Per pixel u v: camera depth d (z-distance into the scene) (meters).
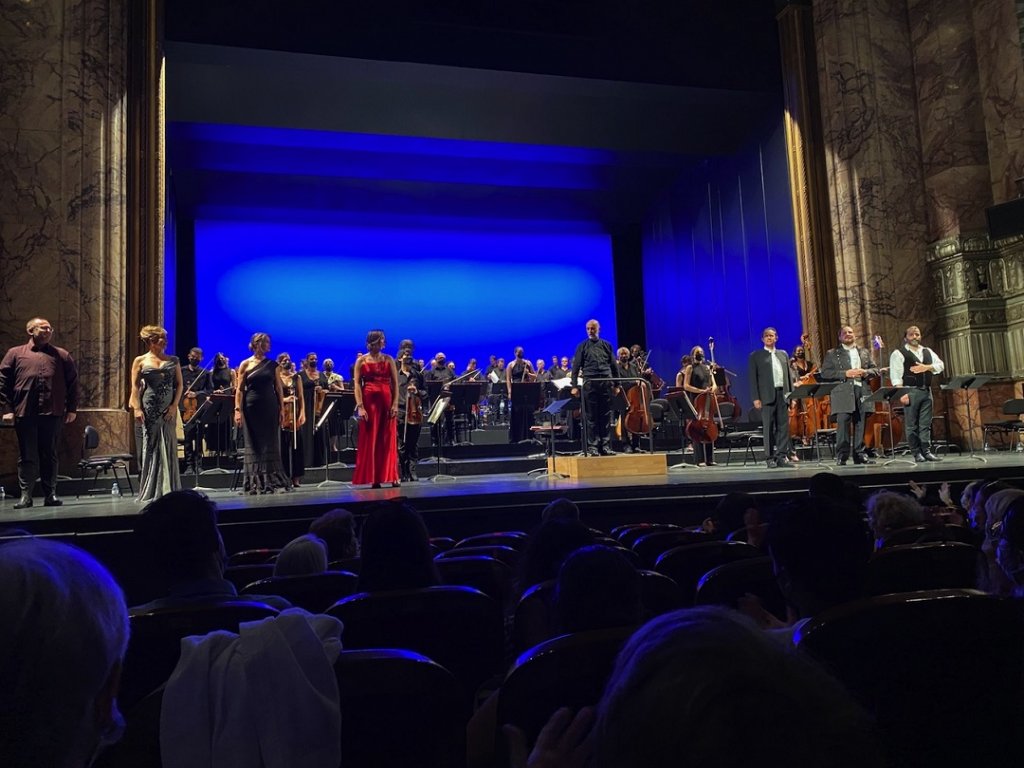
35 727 0.67
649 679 0.56
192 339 16.94
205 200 16.98
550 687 1.46
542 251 19.34
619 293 19.88
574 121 15.13
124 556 5.53
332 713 1.17
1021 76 11.30
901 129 12.70
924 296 12.46
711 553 3.10
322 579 2.65
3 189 9.17
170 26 11.91
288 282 17.59
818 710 0.53
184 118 14.02
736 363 16.12
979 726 1.53
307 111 14.20
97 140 9.48
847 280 12.52
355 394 8.09
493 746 1.56
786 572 1.86
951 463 8.60
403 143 15.39
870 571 2.57
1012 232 10.48
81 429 9.01
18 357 6.86
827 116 12.90
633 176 18.00
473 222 18.91
